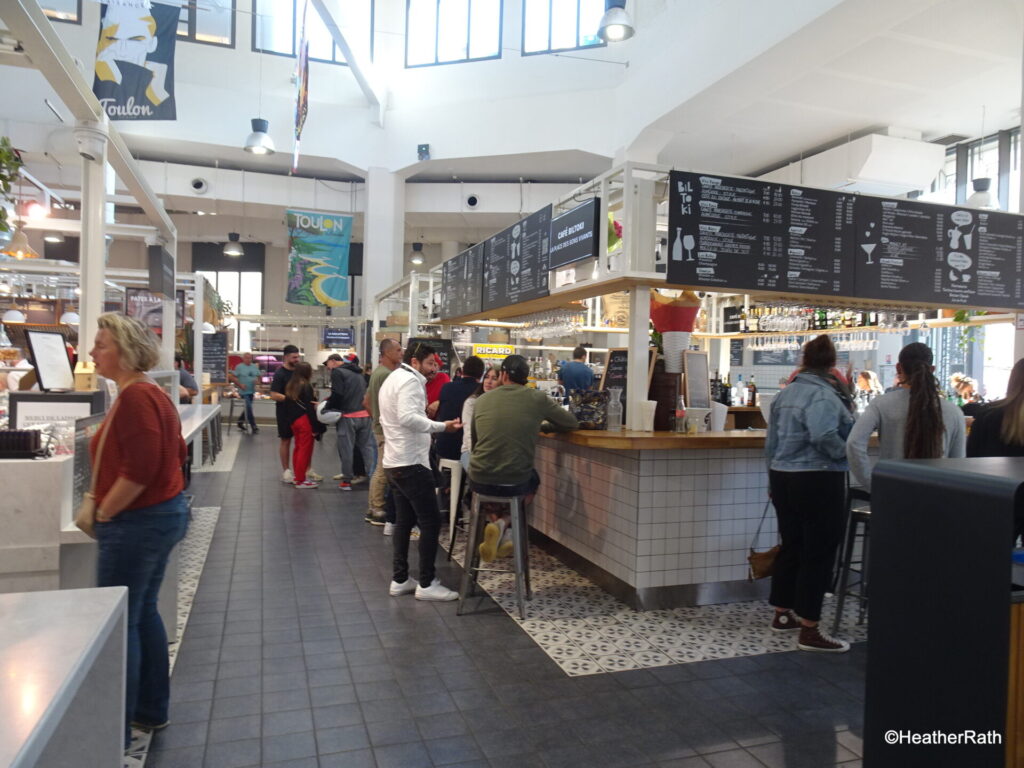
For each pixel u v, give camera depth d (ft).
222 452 31.99
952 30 22.52
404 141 40.73
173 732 7.66
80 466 8.27
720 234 12.44
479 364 16.29
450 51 39.96
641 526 11.93
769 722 8.16
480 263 19.88
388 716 8.12
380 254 41.14
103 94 25.05
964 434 10.28
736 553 12.64
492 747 7.50
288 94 39.68
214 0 35.63
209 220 55.62
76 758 4.34
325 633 10.64
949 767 3.92
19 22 7.43
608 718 8.18
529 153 37.86
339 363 25.91
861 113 29.78
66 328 18.63
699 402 13.91
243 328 59.98
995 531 3.69
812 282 13.12
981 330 26.66
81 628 4.05
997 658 3.66
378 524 17.87
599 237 12.88
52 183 38.52
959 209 14.48
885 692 4.33
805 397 10.28
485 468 11.66
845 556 11.13
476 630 10.89
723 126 31.91
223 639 10.34
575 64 36.78
